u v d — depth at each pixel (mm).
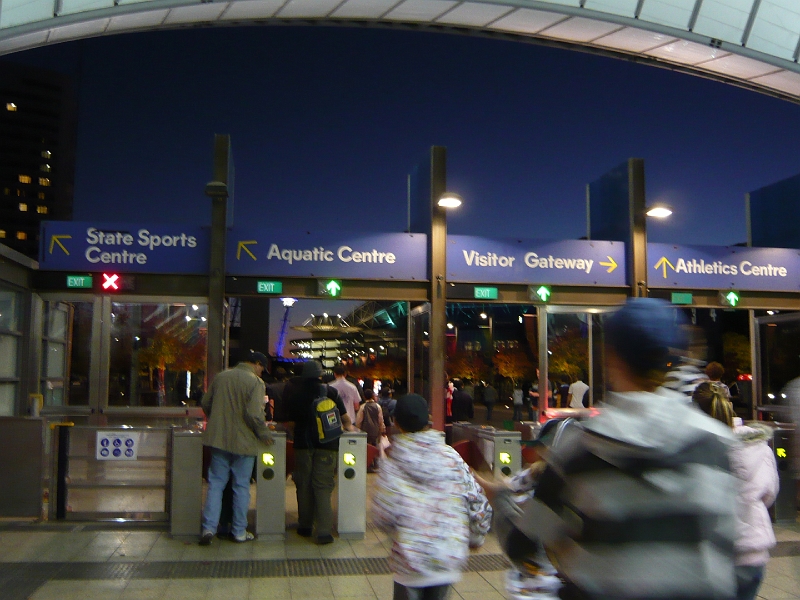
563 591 1812
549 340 14188
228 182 13344
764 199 17047
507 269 13945
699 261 14586
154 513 8211
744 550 3299
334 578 6301
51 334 12969
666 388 1836
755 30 18812
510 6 17797
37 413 12094
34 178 126562
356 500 7812
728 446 1791
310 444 7562
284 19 18188
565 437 1876
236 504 7523
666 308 1918
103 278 12711
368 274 13414
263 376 12445
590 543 1697
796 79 20094
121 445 8250
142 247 12875
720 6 18375
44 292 12594
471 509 3650
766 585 6113
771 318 15305
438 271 13523
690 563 1637
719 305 14594
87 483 8211
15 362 12180
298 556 7031
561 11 17938
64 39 16797
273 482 7707
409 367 14633
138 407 12797
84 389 12750
